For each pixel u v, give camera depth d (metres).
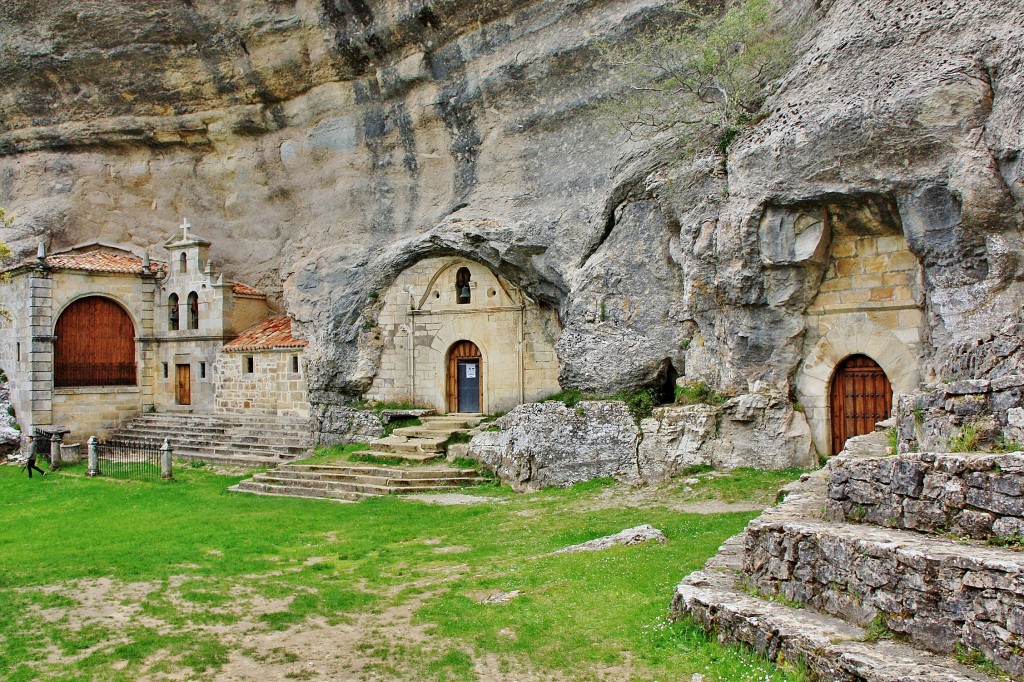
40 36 26.83
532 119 20.12
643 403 16.84
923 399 9.30
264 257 27.67
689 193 15.76
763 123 14.65
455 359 22.89
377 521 14.69
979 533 5.89
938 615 5.40
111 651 7.99
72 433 27.02
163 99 27.05
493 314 22.06
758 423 15.25
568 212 19.03
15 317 27.47
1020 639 4.93
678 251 16.38
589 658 6.85
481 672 6.93
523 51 19.84
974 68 11.93
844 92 13.30
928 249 12.60
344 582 10.57
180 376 28.47
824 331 14.95
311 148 25.06
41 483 20.73
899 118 12.48
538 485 17.08
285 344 24.75
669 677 6.22
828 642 5.62
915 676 4.95
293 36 23.88
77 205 28.77
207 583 10.59
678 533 11.34
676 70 16.34
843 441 14.91
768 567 6.89
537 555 11.18
